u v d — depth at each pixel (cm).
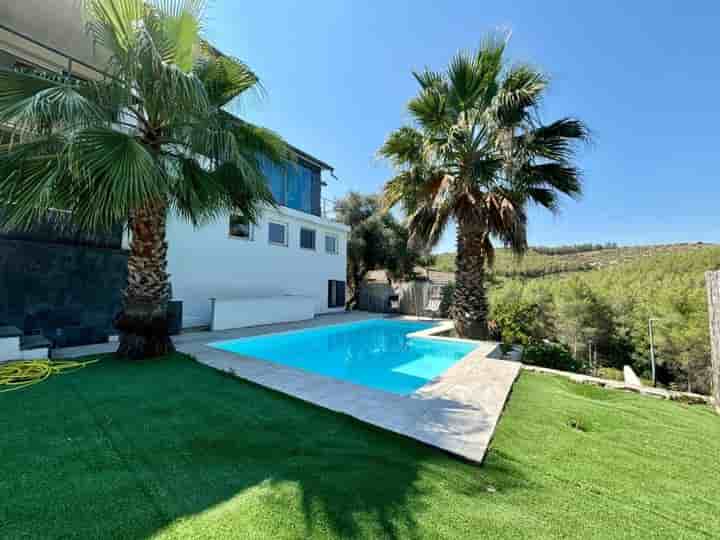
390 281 1881
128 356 461
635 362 1612
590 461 239
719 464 239
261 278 1090
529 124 611
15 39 654
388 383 546
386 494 187
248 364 476
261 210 608
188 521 158
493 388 402
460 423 293
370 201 1817
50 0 591
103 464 204
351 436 262
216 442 241
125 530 150
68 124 336
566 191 664
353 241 1712
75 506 164
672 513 183
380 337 994
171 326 788
